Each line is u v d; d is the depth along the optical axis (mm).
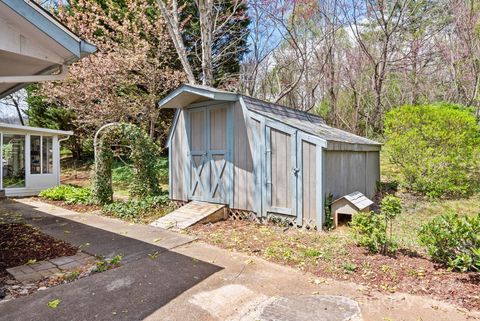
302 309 2646
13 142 10102
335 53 15055
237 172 6035
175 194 7316
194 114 6844
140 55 10664
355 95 14586
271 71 15867
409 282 3072
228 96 5859
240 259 3898
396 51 13430
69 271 3490
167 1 11352
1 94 5410
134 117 11539
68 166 16016
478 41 12680
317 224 5031
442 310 2568
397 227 5316
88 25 11250
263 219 5637
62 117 14289
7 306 2680
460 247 3301
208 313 2596
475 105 12875
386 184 8656
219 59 12391
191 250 4285
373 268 3418
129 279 3281
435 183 7383
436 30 13016
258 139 5691
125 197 9195
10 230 5379
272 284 3158
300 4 11656
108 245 4508
